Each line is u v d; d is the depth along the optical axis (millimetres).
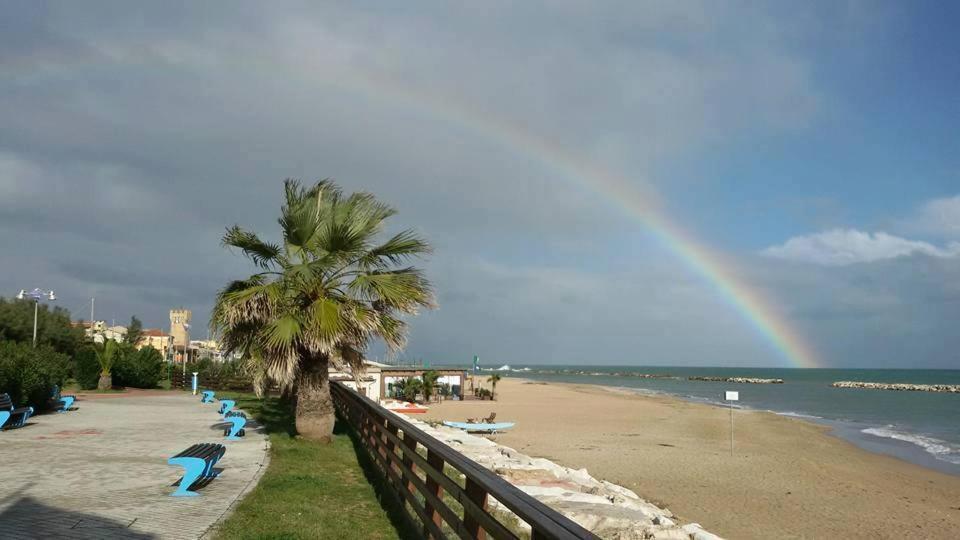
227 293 12867
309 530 6535
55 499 7566
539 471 14984
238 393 32688
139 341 71312
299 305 12742
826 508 16781
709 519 15016
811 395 88188
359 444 13039
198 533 6277
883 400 76125
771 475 21172
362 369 13906
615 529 10094
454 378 56000
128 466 9906
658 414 44812
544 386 92062
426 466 6121
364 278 12938
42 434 14055
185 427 15820
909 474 23156
